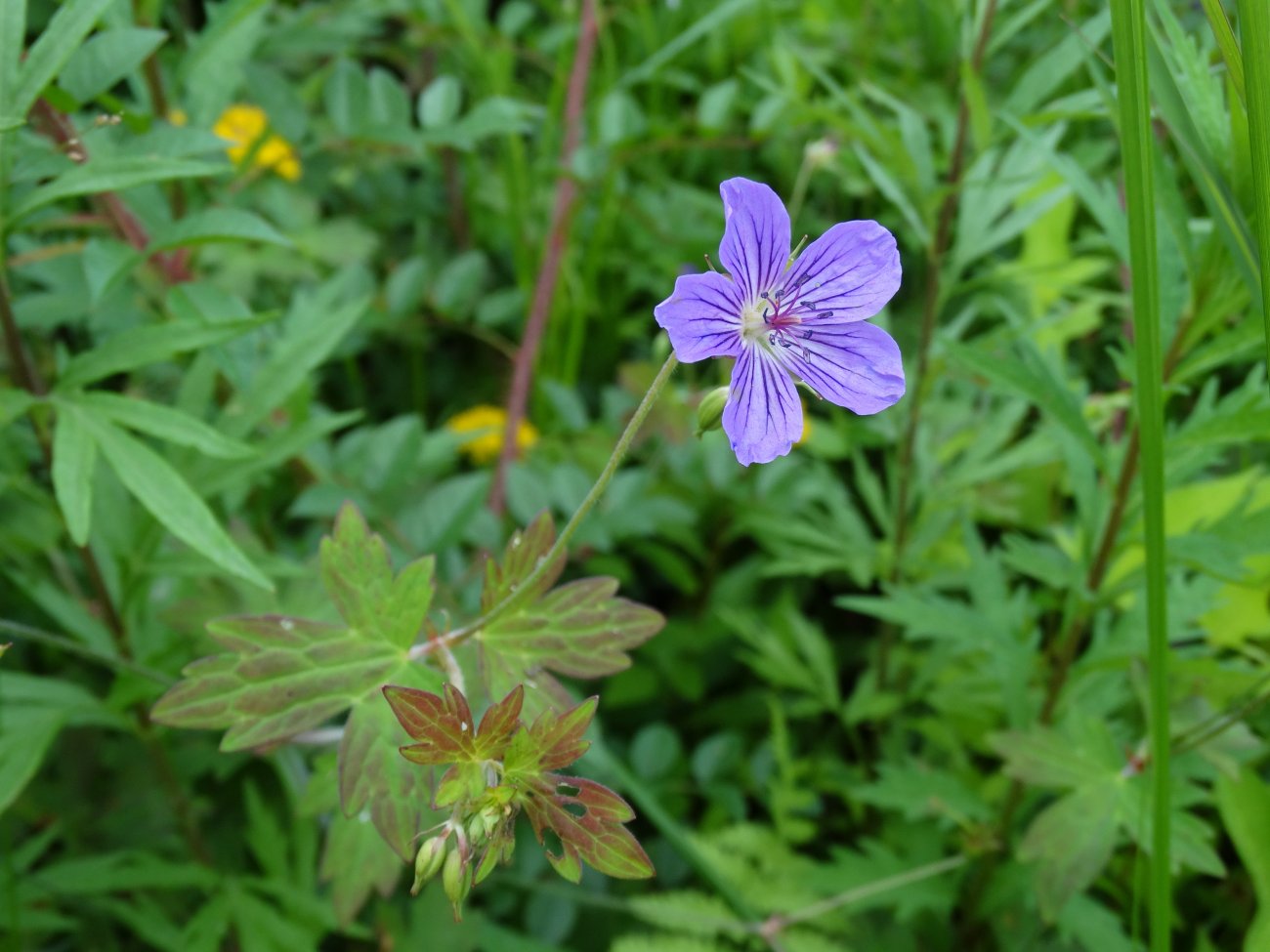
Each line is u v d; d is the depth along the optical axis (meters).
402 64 0.37
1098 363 0.32
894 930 0.24
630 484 0.27
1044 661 0.24
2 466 0.19
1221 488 0.25
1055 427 0.22
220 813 0.25
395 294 0.30
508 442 0.29
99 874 0.21
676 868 0.25
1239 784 0.19
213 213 0.17
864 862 0.23
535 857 0.24
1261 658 0.23
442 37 0.33
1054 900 0.18
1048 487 0.29
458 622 0.23
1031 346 0.19
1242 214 0.16
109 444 0.17
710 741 0.27
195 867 0.22
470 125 0.26
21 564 0.21
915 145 0.23
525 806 0.13
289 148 0.27
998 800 0.24
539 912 0.24
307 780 0.21
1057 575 0.20
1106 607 0.22
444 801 0.13
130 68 0.17
